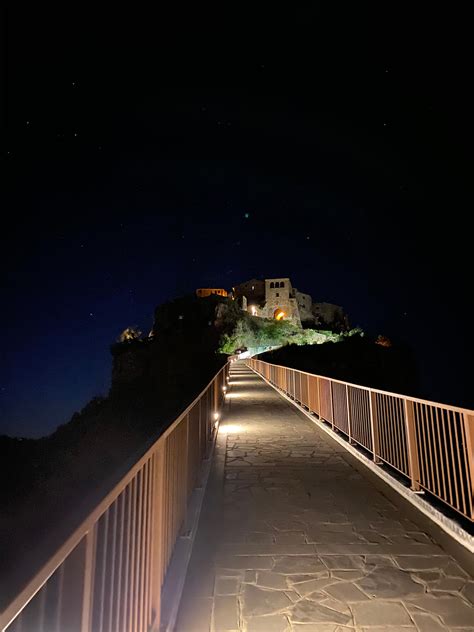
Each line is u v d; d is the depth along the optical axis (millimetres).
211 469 6812
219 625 2844
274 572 3574
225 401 16641
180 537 4012
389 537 4270
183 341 68500
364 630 2783
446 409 4586
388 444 6453
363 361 50438
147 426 26906
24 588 1009
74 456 20453
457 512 4500
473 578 3451
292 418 12469
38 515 9883
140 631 2279
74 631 1417
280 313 83438
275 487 5926
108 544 1865
